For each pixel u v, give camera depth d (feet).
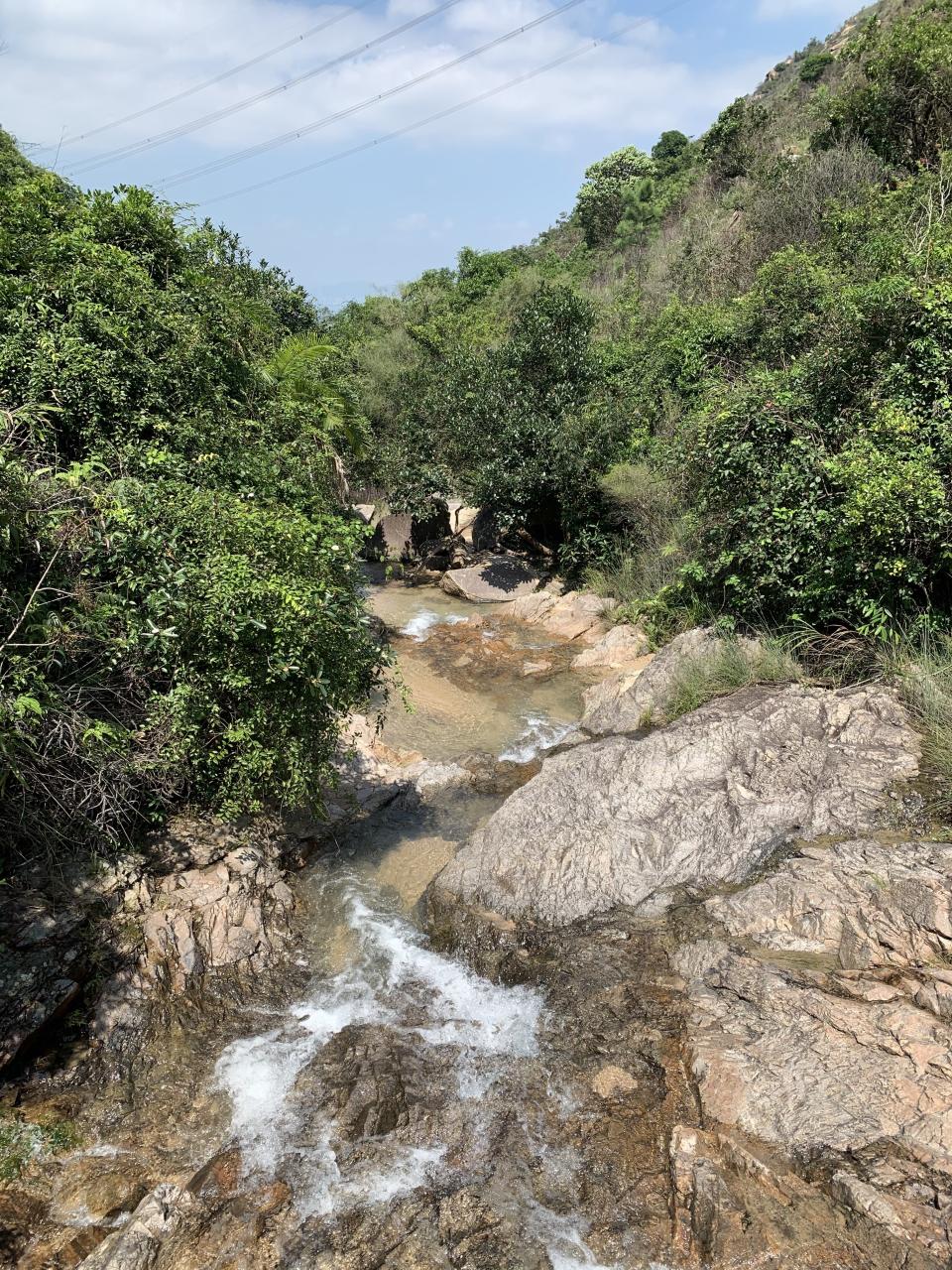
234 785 21.90
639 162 149.38
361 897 23.03
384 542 64.64
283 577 21.50
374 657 24.70
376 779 28.68
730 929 19.47
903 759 23.48
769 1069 15.20
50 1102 15.96
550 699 36.91
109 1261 12.95
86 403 25.73
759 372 36.40
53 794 18.49
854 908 18.70
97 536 20.21
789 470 30.30
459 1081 16.84
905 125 62.23
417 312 112.78
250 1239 13.75
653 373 55.83
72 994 17.17
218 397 31.55
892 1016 15.60
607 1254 13.29
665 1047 16.80
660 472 43.55
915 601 28.14
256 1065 17.43
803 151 79.20
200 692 20.77
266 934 20.71
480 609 51.31
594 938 20.08
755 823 22.52
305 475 33.19
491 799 28.40
